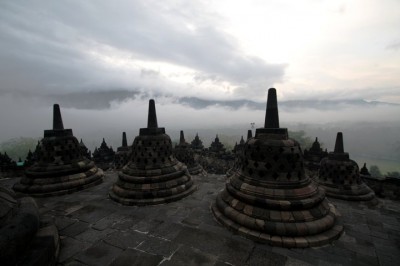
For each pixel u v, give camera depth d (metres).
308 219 8.53
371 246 8.22
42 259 6.03
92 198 12.70
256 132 10.18
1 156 19.42
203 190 14.29
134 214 10.63
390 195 15.25
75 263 7.11
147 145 12.79
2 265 4.99
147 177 12.24
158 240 8.42
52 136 13.95
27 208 6.77
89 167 15.35
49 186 13.05
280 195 8.82
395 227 9.74
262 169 9.39
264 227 8.36
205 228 9.30
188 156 20.52
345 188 13.20
